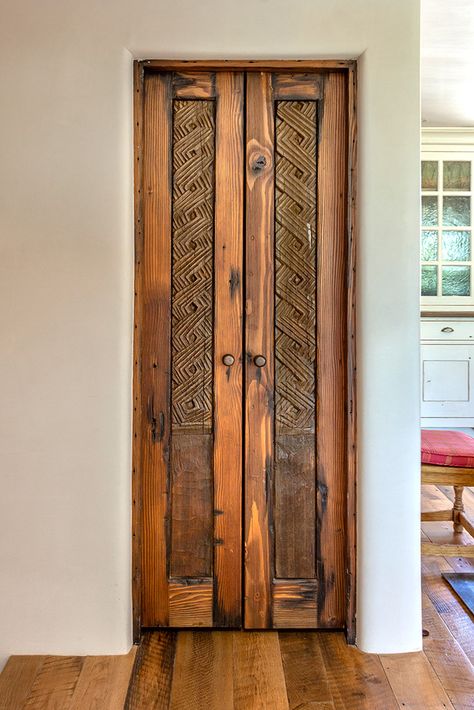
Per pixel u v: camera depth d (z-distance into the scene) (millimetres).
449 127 3619
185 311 1531
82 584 1467
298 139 1521
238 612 1552
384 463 1467
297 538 1547
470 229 3713
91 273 1458
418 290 1475
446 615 1659
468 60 2654
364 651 1468
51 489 1465
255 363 1527
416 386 1475
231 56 1461
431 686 1328
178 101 1517
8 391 1464
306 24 1449
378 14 1447
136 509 1506
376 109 1452
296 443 1545
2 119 1449
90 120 1452
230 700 1274
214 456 1539
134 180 1487
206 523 1546
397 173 1459
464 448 1922
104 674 1375
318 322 1529
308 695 1293
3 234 1456
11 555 1469
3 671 1391
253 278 1530
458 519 2189
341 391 1535
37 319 1459
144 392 1529
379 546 1469
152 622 1547
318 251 1523
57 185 1453
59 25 1447
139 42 1448
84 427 1464
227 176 1523
